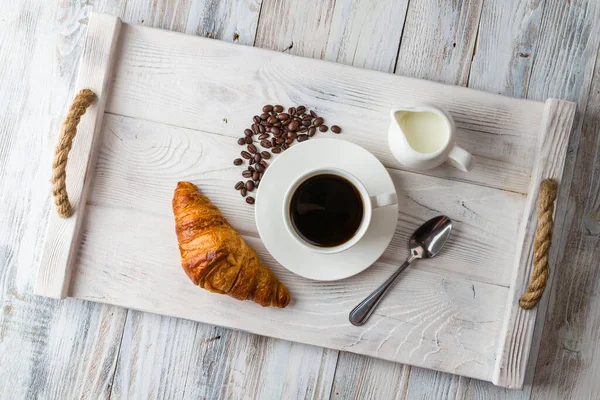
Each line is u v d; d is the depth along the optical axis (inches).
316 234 31.0
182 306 33.2
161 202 33.3
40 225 34.9
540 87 34.8
